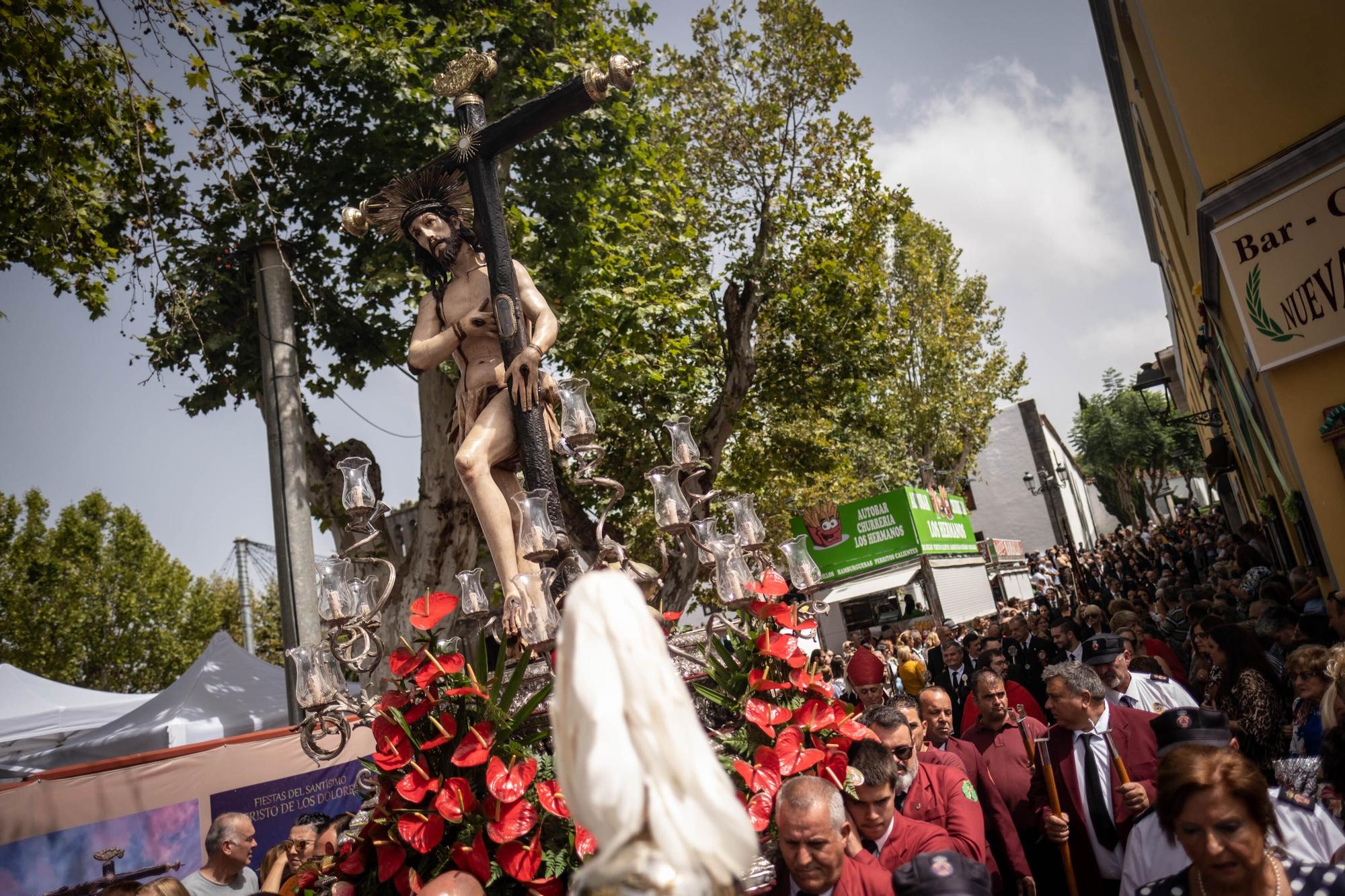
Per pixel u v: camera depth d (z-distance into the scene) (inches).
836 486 975.6
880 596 948.0
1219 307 389.4
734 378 633.0
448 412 485.1
